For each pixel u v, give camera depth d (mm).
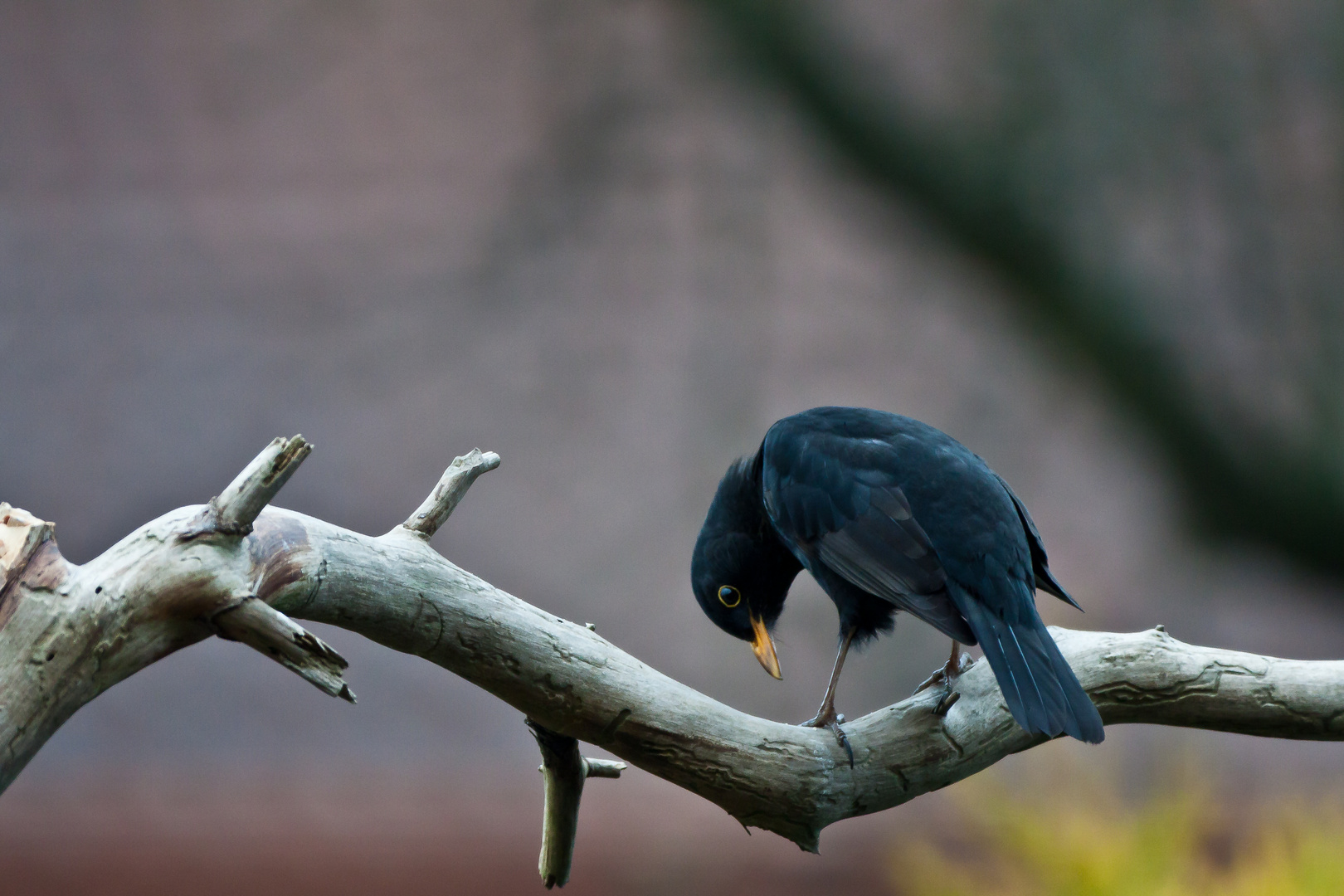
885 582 5113
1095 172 10125
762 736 4020
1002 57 10375
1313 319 9664
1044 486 16500
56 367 18734
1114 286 9992
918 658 14750
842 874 12781
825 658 15016
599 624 16609
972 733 4234
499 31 20438
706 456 17672
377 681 16156
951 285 15695
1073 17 10148
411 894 12625
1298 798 9617
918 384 17375
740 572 6348
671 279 18625
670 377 18188
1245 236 9812
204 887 12781
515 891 12781
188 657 16359
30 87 20641
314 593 3404
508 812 14516
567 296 18812
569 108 19062
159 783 14836
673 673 15930
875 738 4137
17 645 3010
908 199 10859
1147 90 10047
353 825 14172
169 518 3162
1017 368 17047
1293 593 13938
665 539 17234
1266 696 4340
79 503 17688
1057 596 5609
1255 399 9734
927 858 9469
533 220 19141
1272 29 9969
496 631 3686
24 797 14625
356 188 20047
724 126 18375
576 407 18234
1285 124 9914
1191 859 8555
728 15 11203
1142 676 4395
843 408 5902
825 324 18047
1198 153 9969
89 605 3049
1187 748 10094
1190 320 9875
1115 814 8758
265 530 3328
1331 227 9703
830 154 11375
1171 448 10055
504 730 15844
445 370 18672
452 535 17469
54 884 12828
